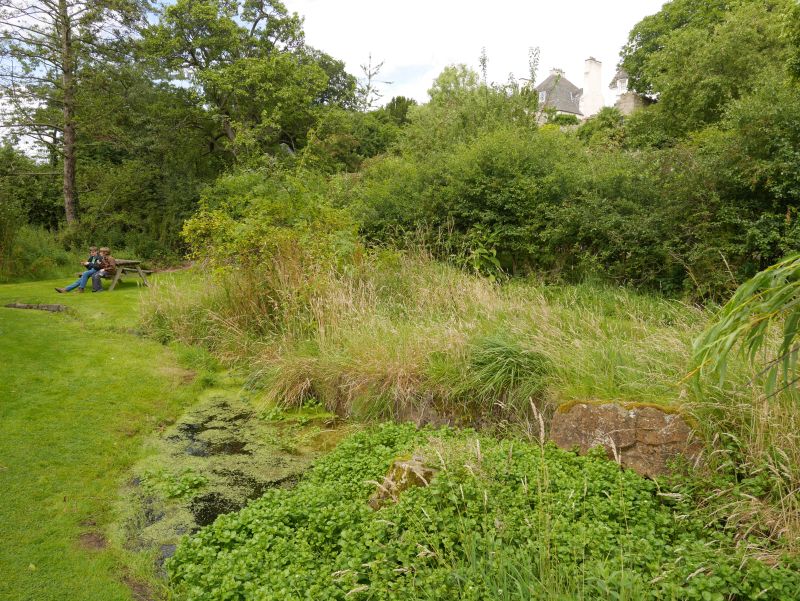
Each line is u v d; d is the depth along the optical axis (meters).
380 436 5.11
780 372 3.85
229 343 7.96
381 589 2.72
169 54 24.33
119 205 21.73
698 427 4.04
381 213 12.16
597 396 4.71
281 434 5.77
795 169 7.56
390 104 39.41
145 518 4.14
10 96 19.36
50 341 8.16
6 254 14.89
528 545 2.90
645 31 34.81
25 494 4.25
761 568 2.66
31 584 3.23
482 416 5.37
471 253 10.10
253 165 17.03
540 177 10.48
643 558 2.87
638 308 7.54
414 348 6.11
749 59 16.22
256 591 2.84
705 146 8.95
